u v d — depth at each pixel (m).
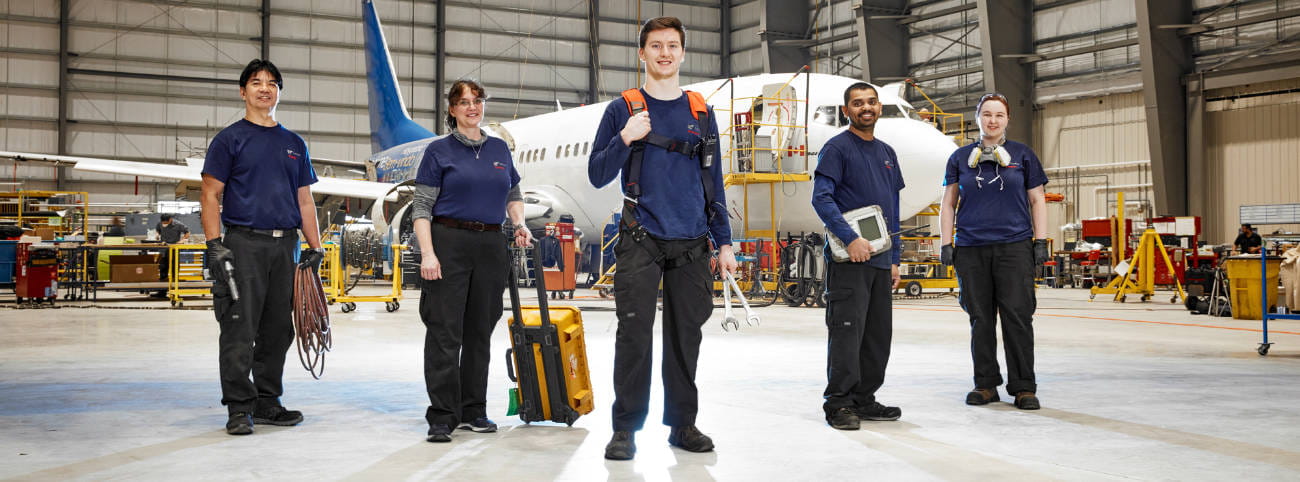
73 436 4.14
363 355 7.46
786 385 5.77
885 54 31.47
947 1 30.52
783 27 35.12
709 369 6.57
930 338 9.20
